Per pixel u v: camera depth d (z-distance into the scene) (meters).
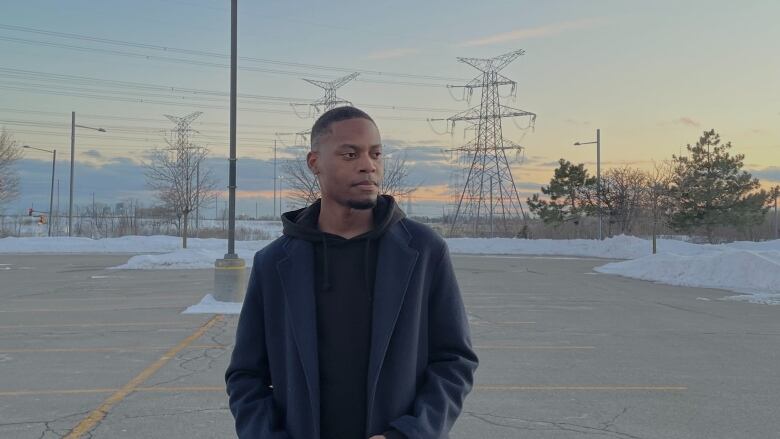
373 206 2.00
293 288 1.94
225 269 13.32
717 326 11.37
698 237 43.44
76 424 5.57
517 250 39.47
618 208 45.41
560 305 14.36
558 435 5.39
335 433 1.89
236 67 13.49
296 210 2.20
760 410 6.14
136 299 14.96
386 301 1.92
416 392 1.99
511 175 50.59
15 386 6.86
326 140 1.98
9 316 12.12
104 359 8.24
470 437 5.34
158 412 5.93
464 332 2.10
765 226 45.59
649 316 12.62
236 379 2.10
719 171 40.56
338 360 1.91
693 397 6.59
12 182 50.12
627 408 6.19
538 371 7.75
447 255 2.11
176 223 52.09
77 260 29.39
